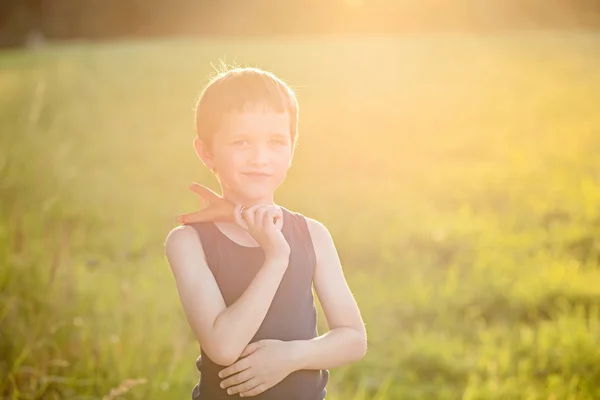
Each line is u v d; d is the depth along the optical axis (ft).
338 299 7.23
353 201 29.91
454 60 74.02
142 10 152.76
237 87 6.93
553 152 37.99
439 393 15.52
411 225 26.40
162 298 18.49
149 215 27.94
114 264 21.48
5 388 13.09
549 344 17.28
